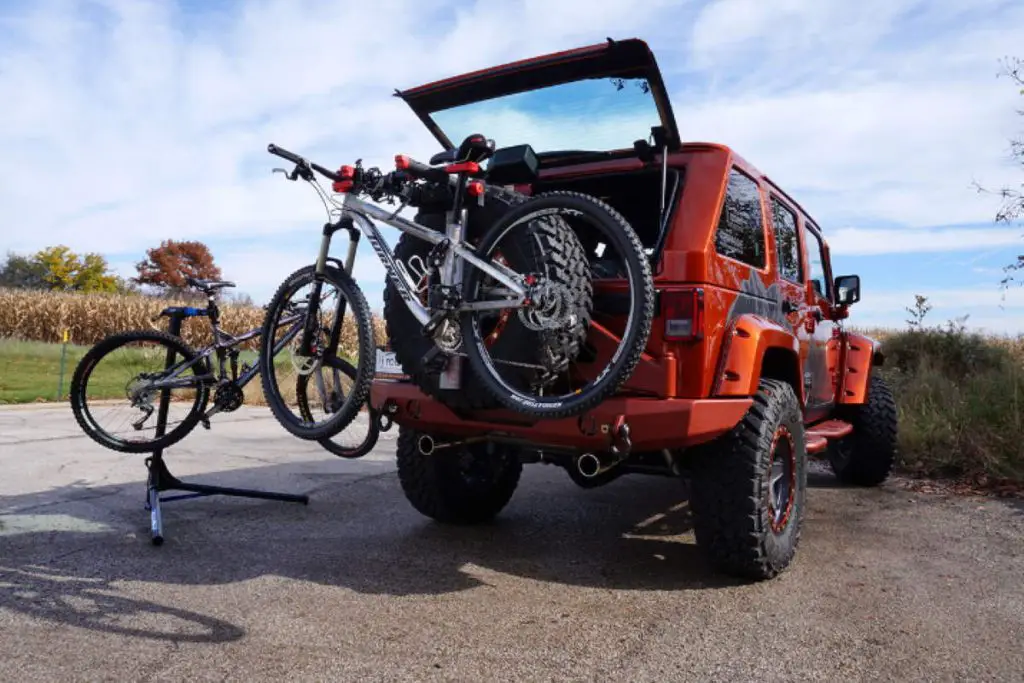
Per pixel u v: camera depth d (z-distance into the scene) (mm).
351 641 2871
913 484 6344
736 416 3500
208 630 2953
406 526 4672
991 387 7711
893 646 2896
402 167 3309
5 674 2525
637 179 4172
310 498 5391
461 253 3373
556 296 3154
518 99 3930
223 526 4559
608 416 3322
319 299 3779
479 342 3348
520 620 3127
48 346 22156
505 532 4598
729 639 2947
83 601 3240
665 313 3398
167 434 4469
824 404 5449
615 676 2605
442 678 2568
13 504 4965
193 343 20672
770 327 3854
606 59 3455
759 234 4270
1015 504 5547
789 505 3873
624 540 4449
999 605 3365
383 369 4152
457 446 4074
